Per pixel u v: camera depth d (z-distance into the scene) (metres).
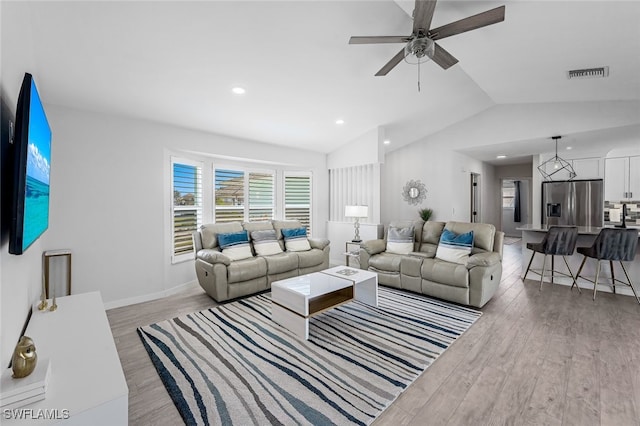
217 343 2.52
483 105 4.95
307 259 4.37
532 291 3.88
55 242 3.02
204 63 2.67
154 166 3.76
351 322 2.92
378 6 2.24
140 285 3.63
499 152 6.11
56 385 1.18
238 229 4.35
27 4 1.77
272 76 3.04
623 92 3.63
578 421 1.61
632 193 5.41
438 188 5.98
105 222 3.34
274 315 2.94
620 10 1.94
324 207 6.08
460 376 2.04
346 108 4.11
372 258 4.20
